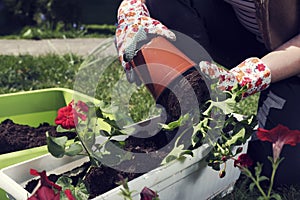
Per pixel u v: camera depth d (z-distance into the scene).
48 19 5.84
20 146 2.06
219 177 1.66
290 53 1.61
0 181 1.37
